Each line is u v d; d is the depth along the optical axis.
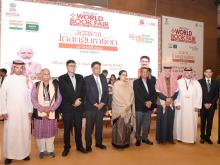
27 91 4.21
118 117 4.94
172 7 9.11
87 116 4.64
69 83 4.42
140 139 5.15
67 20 6.35
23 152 4.13
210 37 10.23
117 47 6.96
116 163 4.08
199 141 5.51
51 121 4.30
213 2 10.20
